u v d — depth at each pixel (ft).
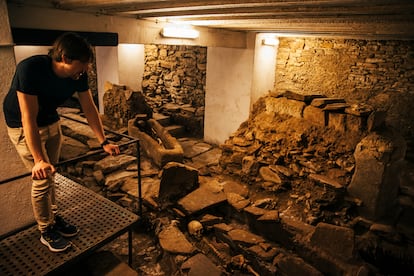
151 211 12.74
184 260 9.94
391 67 17.46
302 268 9.53
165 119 24.77
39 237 7.05
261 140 15.69
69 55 5.11
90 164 15.58
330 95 20.01
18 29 8.76
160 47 26.35
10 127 5.69
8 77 6.99
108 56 23.43
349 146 12.64
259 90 20.30
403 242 11.11
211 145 22.48
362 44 18.13
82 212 8.03
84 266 7.66
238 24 13.79
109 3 8.88
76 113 22.76
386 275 9.92
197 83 25.05
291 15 10.34
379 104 18.21
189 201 13.04
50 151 6.50
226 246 11.53
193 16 11.64
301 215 12.62
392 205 12.51
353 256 9.64
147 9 10.02
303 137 14.19
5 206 7.51
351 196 12.30
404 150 11.84
